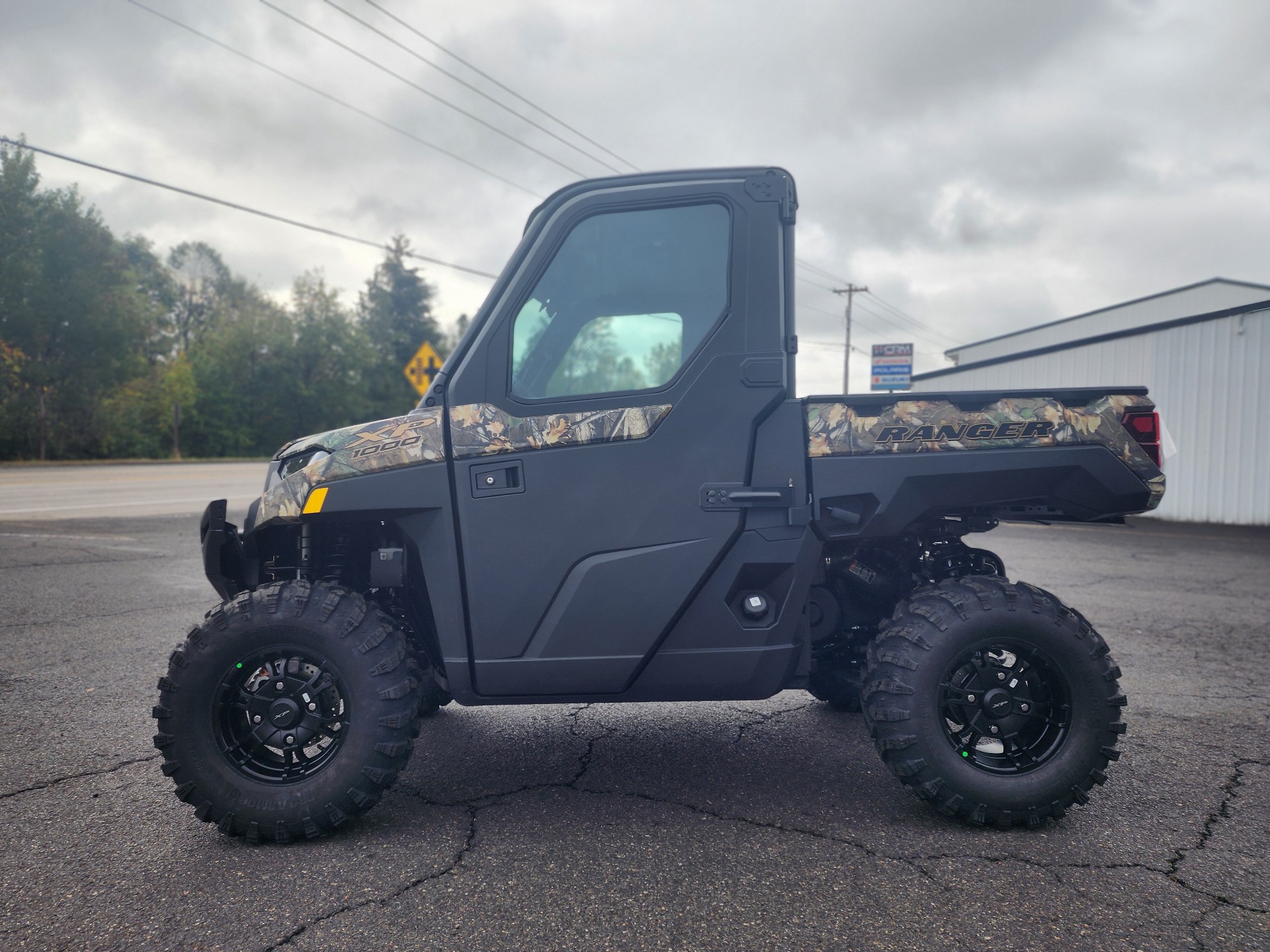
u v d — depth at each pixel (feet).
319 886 7.68
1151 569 30.17
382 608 9.98
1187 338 49.98
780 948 6.63
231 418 181.16
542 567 8.74
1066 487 9.22
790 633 9.12
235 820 8.46
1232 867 8.10
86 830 8.93
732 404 8.87
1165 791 10.12
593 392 8.98
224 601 10.18
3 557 28.73
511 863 8.13
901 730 8.90
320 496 8.77
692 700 9.13
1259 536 42.45
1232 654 17.46
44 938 6.79
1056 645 8.87
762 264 8.96
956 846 8.54
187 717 8.50
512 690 8.87
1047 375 57.82
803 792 10.01
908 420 9.13
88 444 137.08
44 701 13.47
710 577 8.91
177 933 6.86
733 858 8.23
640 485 8.79
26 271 128.77
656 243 9.12
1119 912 7.24
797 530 8.98
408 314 252.21
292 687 8.77
